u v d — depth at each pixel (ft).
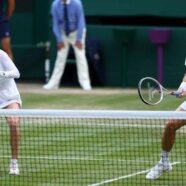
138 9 145.18
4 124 98.07
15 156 72.64
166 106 118.62
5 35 134.41
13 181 69.82
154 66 143.95
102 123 101.96
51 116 66.69
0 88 73.10
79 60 140.46
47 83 147.95
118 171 74.02
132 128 98.73
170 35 142.10
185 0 143.43
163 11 144.36
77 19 138.72
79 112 66.49
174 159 79.77
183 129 94.32
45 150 84.48
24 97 129.29
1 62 72.69
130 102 122.93
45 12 156.66
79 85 146.82
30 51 156.35
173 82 143.23
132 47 144.66
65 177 71.41
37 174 72.84
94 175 72.23
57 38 140.05
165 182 69.67
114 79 146.10
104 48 145.79
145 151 84.17
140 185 68.28
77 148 85.81
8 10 134.21
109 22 147.54
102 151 84.23
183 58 142.31
